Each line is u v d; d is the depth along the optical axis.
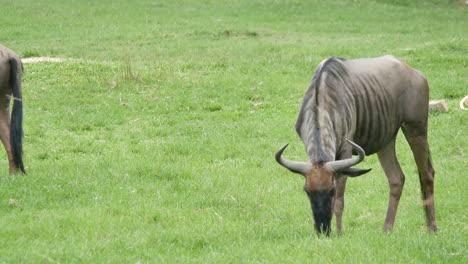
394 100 27.97
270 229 27.25
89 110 52.09
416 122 28.67
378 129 27.69
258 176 37.19
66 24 99.12
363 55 72.31
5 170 36.75
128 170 36.91
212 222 28.48
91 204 30.89
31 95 55.78
